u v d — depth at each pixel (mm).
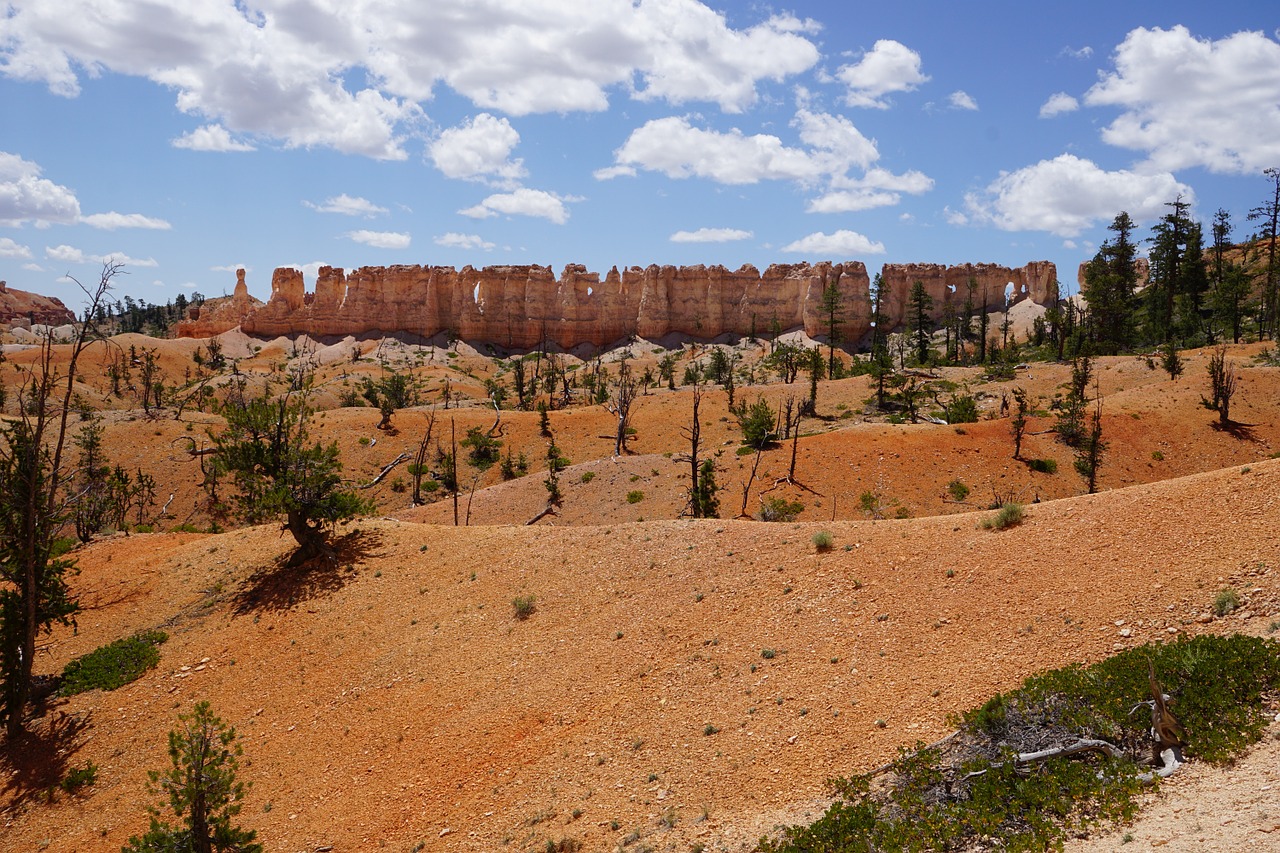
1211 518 20625
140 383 125000
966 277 168125
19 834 23547
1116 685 14836
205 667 29641
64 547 41812
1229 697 13516
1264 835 9891
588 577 29266
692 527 30797
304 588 33281
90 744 26719
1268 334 93688
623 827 17641
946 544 24562
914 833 13328
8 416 85625
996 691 17375
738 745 19062
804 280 171500
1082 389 73000
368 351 176250
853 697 19219
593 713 22281
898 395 88062
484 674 25578
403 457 66438
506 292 184875
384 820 20734
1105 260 125875
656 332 178125
